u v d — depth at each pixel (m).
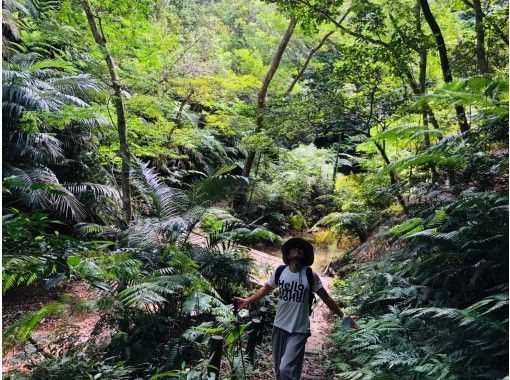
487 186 3.81
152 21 9.50
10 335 2.69
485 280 3.12
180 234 4.55
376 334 3.14
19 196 5.08
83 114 5.42
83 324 4.12
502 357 2.43
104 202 6.43
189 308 3.09
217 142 9.89
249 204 10.54
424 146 5.76
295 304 2.80
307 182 11.45
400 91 5.82
